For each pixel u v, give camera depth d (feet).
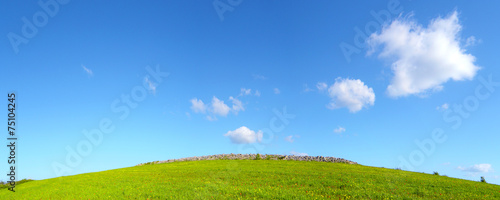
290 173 95.35
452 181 90.58
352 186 73.87
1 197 88.63
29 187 103.40
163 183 82.53
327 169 108.58
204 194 65.26
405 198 62.95
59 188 88.69
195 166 124.77
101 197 67.67
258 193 64.95
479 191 73.82
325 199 61.11
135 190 73.31
